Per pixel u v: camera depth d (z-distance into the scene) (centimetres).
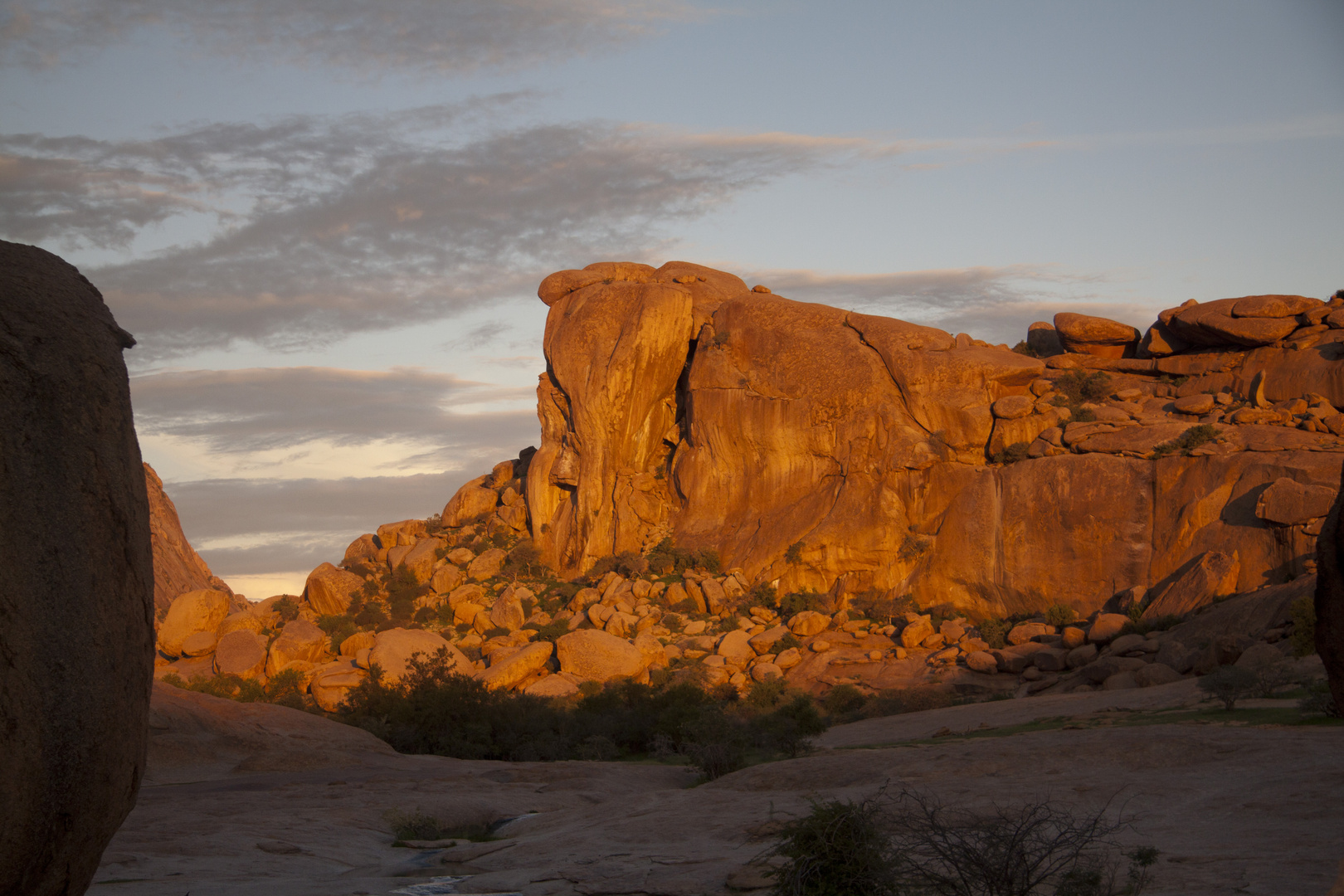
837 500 6812
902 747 2519
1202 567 5144
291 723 3569
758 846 1275
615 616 6431
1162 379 6831
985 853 803
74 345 575
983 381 6731
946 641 5675
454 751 4025
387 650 5519
